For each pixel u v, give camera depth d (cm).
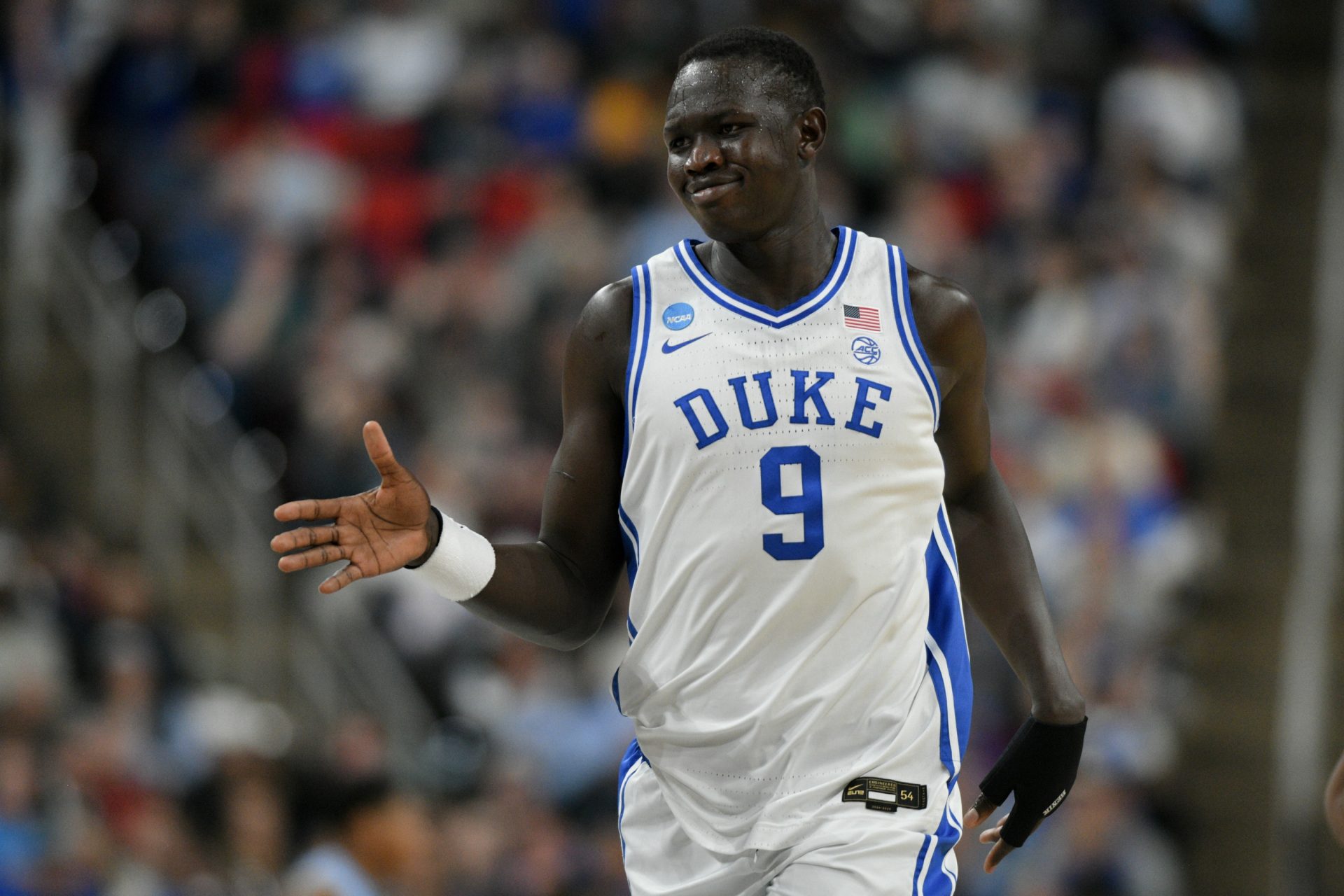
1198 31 4775
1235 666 3353
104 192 4088
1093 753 3103
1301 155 3566
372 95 4394
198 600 3631
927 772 1129
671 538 1129
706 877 1139
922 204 4209
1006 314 4053
